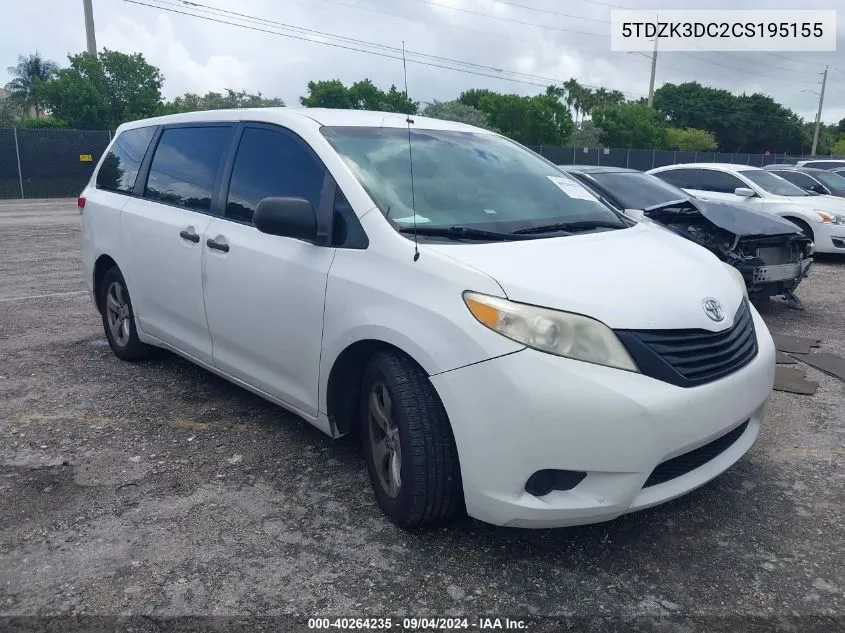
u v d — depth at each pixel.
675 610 2.67
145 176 4.98
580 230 3.53
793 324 6.80
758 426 3.32
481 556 2.99
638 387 2.67
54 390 4.88
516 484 2.71
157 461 3.83
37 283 8.53
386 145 3.76
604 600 2.73
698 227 6.86
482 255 2.99
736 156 35.03
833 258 11.30
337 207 3.41
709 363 2.90
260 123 4.06
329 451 3.95
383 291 3.06
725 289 3.26
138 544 3.07
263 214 3.30
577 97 74.12
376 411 3.23
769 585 2.81
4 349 5.80
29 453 3.92
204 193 4.30
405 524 3.10
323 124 3.77
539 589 2.79
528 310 2.71
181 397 4.74
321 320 3.35
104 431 4.21
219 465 3.79
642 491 2.79
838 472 3.71
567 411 2.62
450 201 3.49
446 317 2.82
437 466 2.93
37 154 23.81
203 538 3.12
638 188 7.90
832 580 2.83
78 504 3.40
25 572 2.88
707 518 3.28
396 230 3.18
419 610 2.67
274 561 2.96
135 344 5.25
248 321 3.83
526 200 3.73
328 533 3.16
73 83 34.84
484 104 47.75
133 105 36.78
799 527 3.20
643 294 2.88
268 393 3.89
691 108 82.12
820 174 14.32
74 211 19.00
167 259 4.46
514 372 2.66
